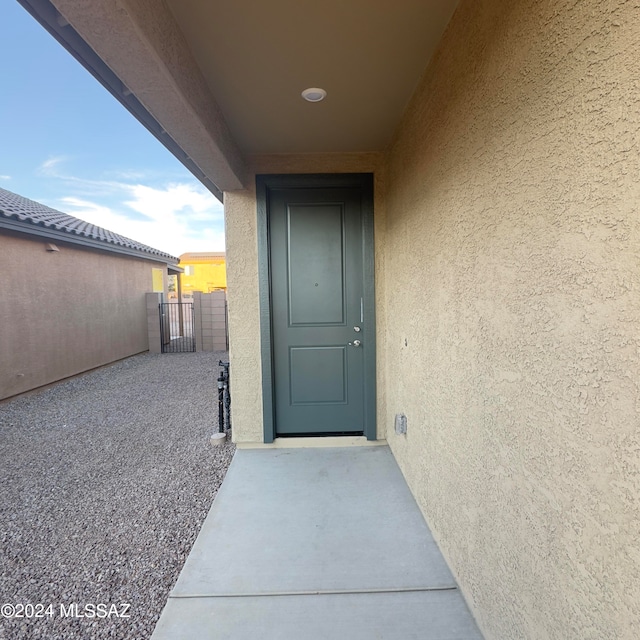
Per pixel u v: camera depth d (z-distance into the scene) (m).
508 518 1.19
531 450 1.04
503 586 1.23
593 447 0.79
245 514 2.32
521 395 1.09
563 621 0.91
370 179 3.17
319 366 3.39
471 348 1.44
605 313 0.75
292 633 1.49
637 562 0.69
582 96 0.80
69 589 1.77
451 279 1.63
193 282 23.91
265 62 1.84
